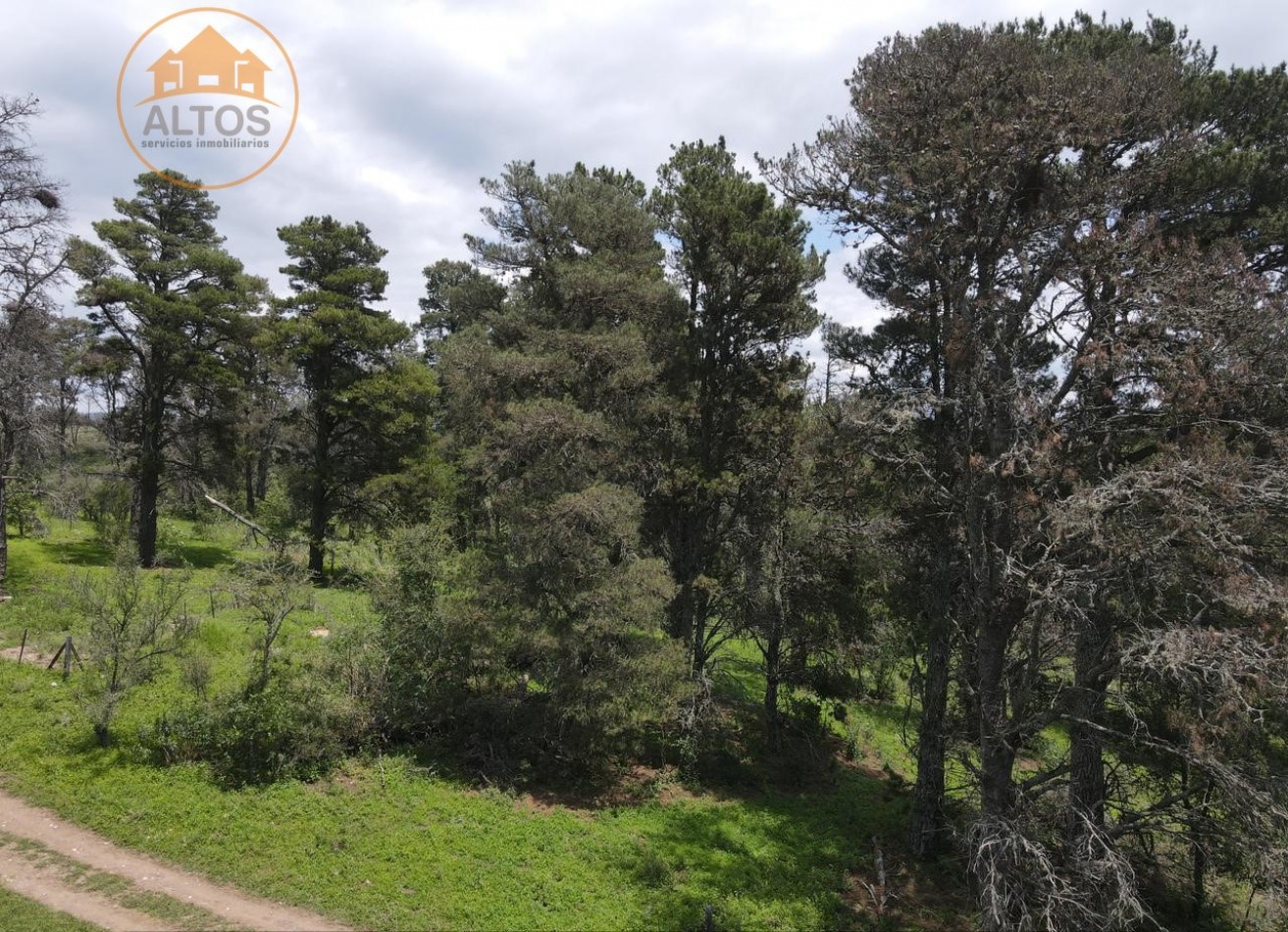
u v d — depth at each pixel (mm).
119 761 16359
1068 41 16172
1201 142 14336
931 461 18359
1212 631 10898
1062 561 12773
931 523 17688
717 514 24359
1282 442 11773
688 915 14273
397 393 35469
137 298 33094
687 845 17219
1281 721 13367
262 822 15211
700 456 23031
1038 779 14117
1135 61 14219
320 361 36625
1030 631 14750
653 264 24078
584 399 22078
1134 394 14023
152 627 17609
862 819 20156
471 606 19516
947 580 17125
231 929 12266
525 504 20062
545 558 19641
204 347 36062
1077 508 11633
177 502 40094
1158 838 15758
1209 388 11961
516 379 20859
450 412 24922
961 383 15086
